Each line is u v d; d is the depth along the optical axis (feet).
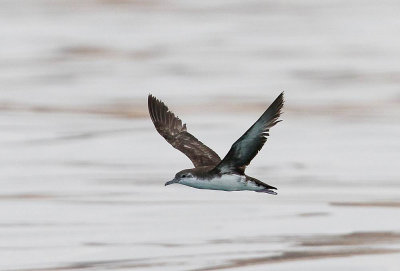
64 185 61.31
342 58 116.16
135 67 112.37
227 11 156.46
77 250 47.03
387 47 123.34
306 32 135.95
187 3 165.17
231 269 43.65
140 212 54.44
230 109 88.84
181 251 46.75
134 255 46.16
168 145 74.49
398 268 43.80
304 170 66.28
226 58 117.29
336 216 53.78
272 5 162.40
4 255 46.21
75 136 77.51
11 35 134.62
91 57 119.55
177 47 126.11
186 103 91.66
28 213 54.24
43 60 116.88
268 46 125.70
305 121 83.51
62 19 148.97
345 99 93.04
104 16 152.15
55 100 93.35
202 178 32.68
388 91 96.58
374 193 59.21
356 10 155.33
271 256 45.83
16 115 86.28
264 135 31.58
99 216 53.52
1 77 105.91
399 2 161.79
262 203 57.00
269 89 98.58
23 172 65.16
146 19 149.18
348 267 43.93
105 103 92.07
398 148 72.64
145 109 89.20
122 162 68.69
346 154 71.00
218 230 50.65
